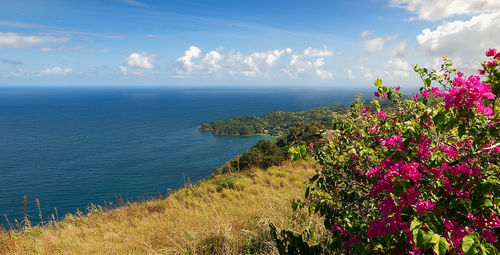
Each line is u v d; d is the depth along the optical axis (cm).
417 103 250
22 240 602
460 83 160
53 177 7831
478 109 164
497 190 145
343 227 219
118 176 7812
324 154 281
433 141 204
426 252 162
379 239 184
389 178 171
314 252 222
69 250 523
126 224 638
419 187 182
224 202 695
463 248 125
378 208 197
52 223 712
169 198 810
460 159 183
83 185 7100
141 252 473
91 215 754
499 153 182
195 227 519
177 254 437
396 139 194
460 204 165
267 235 418
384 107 294
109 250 494
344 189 255
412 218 164
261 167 1118
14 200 6084
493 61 201
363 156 256
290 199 520
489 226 156
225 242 421
